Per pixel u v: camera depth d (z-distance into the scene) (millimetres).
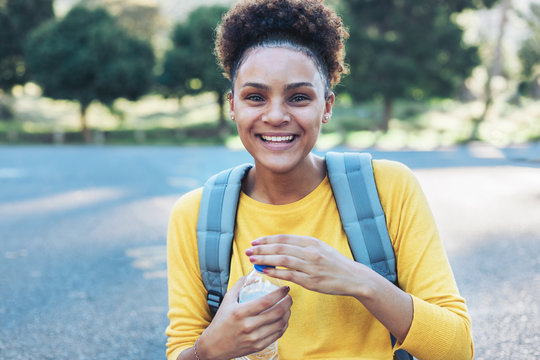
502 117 34438
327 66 1364
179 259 1454
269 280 1315
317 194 1384
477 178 9828
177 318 1417
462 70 28188
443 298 1285
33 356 3123
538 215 6566
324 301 1331
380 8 27516
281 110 1254
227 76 1451
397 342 1229
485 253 4988
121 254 5293
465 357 1239
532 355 2961
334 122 32375
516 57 40344
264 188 1411
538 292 3920
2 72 33562
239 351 1187
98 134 28531
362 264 1232
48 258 5195
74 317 3697
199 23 30828
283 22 1281
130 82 28344
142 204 8031
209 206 1428
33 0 33250
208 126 33594
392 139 23766
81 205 8070
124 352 3162
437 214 6762
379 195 1376
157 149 20969
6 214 7496
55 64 27828
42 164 14633
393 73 27312
